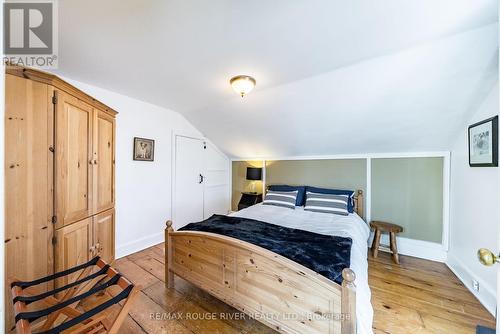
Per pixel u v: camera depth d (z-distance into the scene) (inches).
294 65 73.1
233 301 60.2
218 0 44.7
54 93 57.4
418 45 61.4
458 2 45.8
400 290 79.2
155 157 121.9
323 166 140.5
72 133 63.9
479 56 62.3
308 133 121.4
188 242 72.6
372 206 123.4
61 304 42.3
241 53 66.1
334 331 43.9
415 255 110.0
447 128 91.9
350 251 64.6
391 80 76.4
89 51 65.4
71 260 63.5
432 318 64.6
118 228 104.2
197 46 62.4
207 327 61.2
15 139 51.4
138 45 61.9
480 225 75.5
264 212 116.7
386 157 119.5
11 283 46.5
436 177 106.0
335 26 53.3
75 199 65.4
